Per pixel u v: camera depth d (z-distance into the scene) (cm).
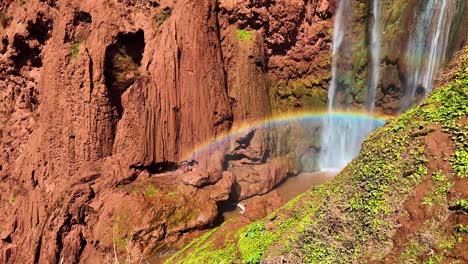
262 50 2203
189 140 2084
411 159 1036
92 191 1994
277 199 2069
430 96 1252
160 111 2048
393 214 973
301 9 2262
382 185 1049
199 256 1467
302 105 2361
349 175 1228
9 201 2203
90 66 1998
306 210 1287
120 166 2030
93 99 2005
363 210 1048
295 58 2328
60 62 2011
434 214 902
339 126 2400
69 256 1914
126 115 2042
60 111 2027
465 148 952
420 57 1998
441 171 955
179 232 1842
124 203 1888
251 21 2186
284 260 1096
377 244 959
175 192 1973
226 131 2136
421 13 1983
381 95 2223
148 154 2041
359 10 2242
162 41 2045
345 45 2298
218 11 2150
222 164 2122
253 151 2170
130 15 2091
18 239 2123
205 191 1997
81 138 2017
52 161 2059
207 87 2069
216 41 2105
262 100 2197
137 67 2125
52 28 2111
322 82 2358
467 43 1739
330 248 1042
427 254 863
